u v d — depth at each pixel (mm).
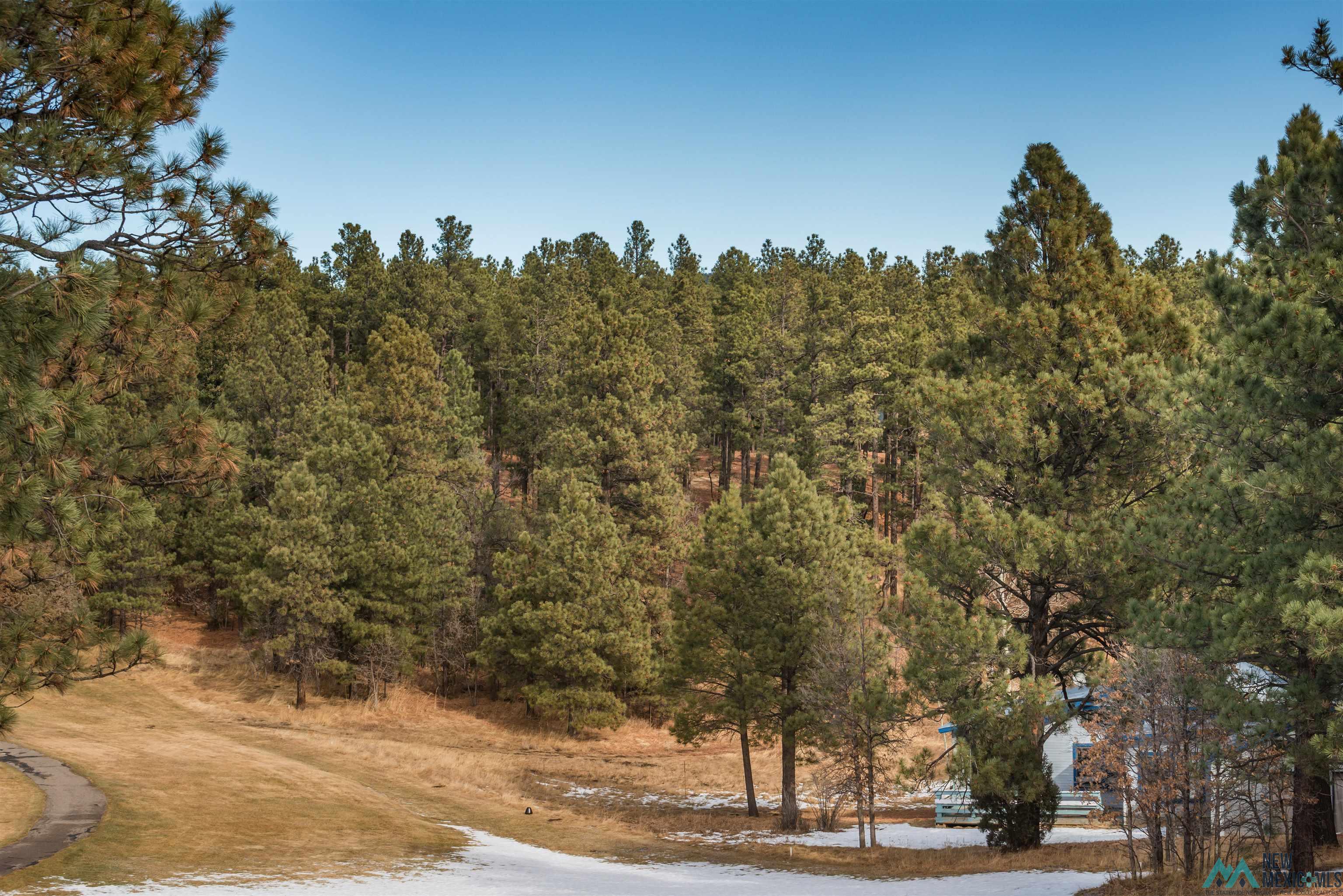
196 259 11320
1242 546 16219
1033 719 23062
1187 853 17969
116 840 23469
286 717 49281
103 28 9836
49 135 9461
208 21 11125
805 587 33969
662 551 56406
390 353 65250
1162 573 20938
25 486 9258
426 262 91562
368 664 54500
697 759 48781
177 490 12617
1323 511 15047
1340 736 13508
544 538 58281
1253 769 17219
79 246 9836
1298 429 15172
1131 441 24109
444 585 56562
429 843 26859
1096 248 26000
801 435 69938
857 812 36812
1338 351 13891
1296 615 12469
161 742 39031
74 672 12391
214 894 18062
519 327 82938
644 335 67000
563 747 50031
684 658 36656
